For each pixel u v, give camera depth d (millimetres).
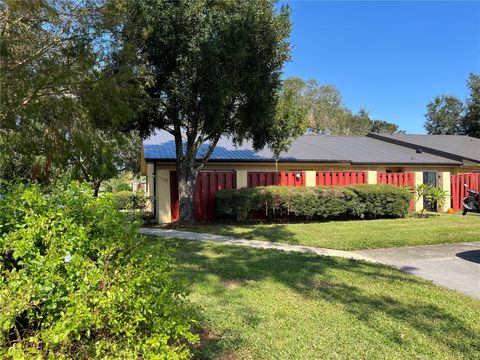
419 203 16891
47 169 8617
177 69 9805
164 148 15555
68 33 7312
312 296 4984
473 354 3469
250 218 13672
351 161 17516
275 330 3891
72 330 2287
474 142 24703
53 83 6980
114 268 2598
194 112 10875
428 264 7059
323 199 13539
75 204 2805
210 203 13789
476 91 38531
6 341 2295
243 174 14352
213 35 9367
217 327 3934
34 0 6566
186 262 6816
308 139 22234
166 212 14109
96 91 7578
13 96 6785
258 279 5750
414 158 19453
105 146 8336
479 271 6559
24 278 2311
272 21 10391
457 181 17453
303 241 9195
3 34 6605
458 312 4477
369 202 14125
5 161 8445
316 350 3488
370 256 7723
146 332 2654
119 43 8305
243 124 11383
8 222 2553
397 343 3662
